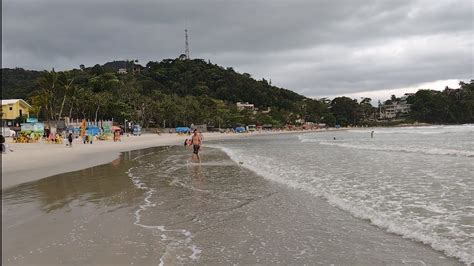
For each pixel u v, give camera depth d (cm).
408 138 6512
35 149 3856
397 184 1594
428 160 2564
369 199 1298
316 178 1825
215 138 9150
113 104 10138
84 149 4172
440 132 9475
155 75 19325
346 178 1803
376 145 4553
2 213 1170
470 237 849
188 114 13012
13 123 8450
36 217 1116
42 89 8506
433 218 1021
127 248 830
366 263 727
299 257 770
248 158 3064
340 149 3972
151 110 11756
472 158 2650
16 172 2183
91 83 12019
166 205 1287
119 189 1612
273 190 1542
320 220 1054
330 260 749
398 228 941
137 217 1117
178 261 752
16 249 822
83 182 1814
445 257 742
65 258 765
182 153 3866
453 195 1326
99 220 1084
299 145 5125
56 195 1472
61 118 8856
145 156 3456
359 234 913
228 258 770
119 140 6500
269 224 1029
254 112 17838
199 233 951
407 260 734
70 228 994
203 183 1770
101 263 738
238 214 1149
